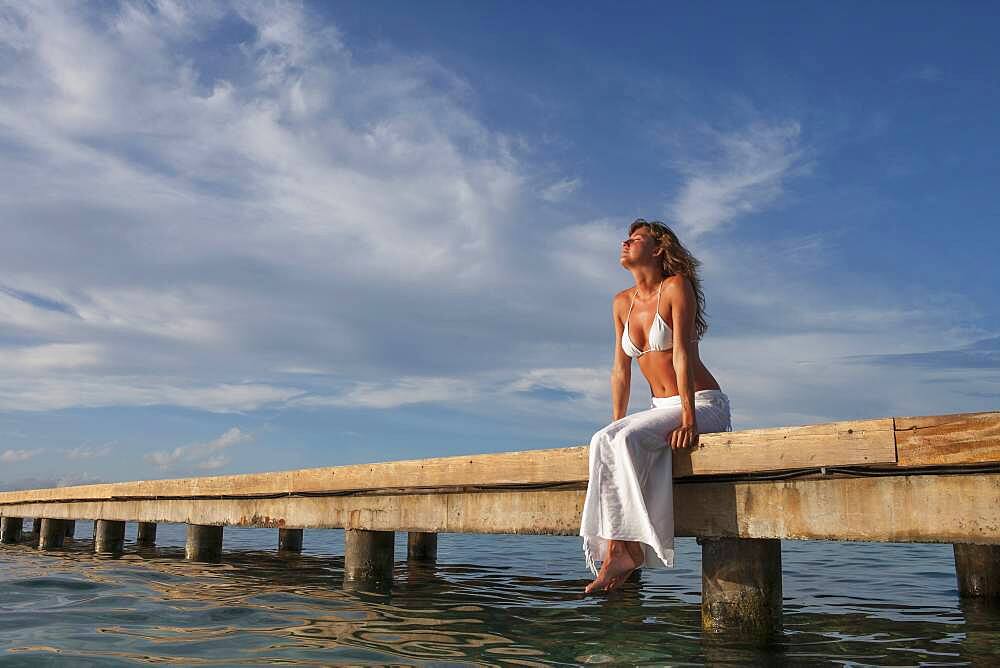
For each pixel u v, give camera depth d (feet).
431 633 14.40
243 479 26.76
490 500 18.22
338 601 18.47
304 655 12.25
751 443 13.50
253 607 17.17
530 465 16.99
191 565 27.76
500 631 14.67
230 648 12.69
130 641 13.08
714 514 14.21
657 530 13.71
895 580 23.57
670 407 14.61
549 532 16.88
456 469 18.71
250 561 29.73
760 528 13.58
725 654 12.71
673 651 12.92
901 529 12.07
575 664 11.94
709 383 15.21
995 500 11.27
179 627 14.58
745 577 14.01
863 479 12.55
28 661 11.41
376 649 12.84
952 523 11.62
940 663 12.25
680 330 14.38
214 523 28.30
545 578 23.93
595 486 13.87
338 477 22.45
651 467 14.06
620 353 16.22
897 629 15.21
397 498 20.68
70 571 24.76
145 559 30.48
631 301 15.87
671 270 15.34
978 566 19.74
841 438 12.57
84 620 15.11
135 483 32.91
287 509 24.85
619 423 14.25
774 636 13.91
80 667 11.12
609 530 13.60
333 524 22.89
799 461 12.94
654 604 18.42
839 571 26.20
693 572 25.63
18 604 17.15
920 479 11.99
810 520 13.04
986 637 14.38
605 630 14.84
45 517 40.06
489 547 38.34
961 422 11.41
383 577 22.02
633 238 15.52
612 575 13.69
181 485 30.12
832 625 15.67
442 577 24.08
